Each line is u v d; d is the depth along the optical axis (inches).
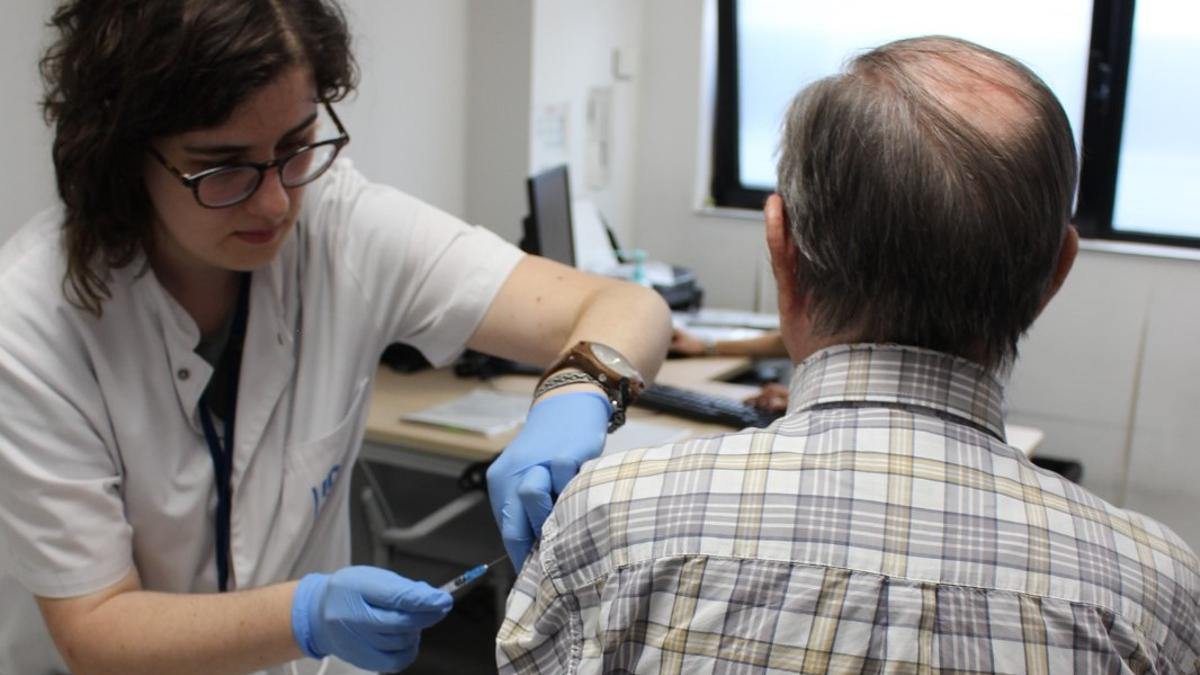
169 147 38.9
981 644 25.9
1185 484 135.9
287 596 41.3
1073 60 138.3
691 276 137.7
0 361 40.3
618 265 133.7
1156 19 133.6
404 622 40.0
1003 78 28.1
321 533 51.8
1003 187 26.8
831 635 26.2
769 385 97.2
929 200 26.8
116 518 43.3
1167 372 134.7
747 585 26.9
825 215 28.3
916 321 28.1
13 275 42.3
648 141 156.8
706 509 27.9
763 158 158.7
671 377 102.9
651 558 27.8
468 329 50.8
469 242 51.6
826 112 28.6
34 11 75.0
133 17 36.9
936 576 26.3
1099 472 139.9
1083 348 137.9
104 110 38.5
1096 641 26.0
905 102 27.6
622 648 27.9
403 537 92.4
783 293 30.7
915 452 27.5
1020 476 27.9
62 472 41.8
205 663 41.2
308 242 49.0
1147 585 27.1
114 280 43.5
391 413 90.8
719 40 155.9
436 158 124.1
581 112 138.5
